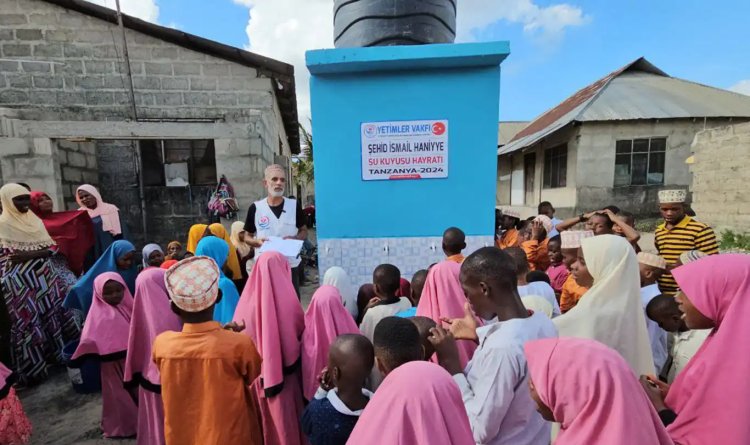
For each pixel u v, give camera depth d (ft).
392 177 12.04
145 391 8.04
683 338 7.64
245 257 16.39
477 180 11.93
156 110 21.97
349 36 12.26
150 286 8.04
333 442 5.27
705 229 11.56
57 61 21.03
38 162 19.36
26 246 12.54
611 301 5.95
